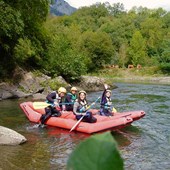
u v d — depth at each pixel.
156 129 8.45
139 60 49.66
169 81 33.66
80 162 0.30
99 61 46.16
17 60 18.11
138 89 21.09
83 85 20.91
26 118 9.72
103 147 0.30
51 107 8.92
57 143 6.94
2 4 15.38
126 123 8.16
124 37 62.16
